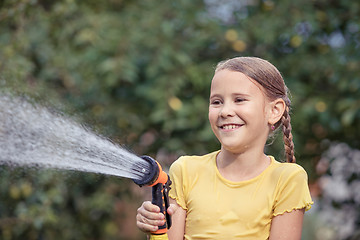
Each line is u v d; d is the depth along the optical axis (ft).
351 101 16.57
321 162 18.70
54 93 16.06
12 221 16.24
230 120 8.01
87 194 18.06
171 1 18.29
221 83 8.14
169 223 7.88
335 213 18.94
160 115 17.07
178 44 17.88
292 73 17.71
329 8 18.29
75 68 17.44
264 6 18.51
